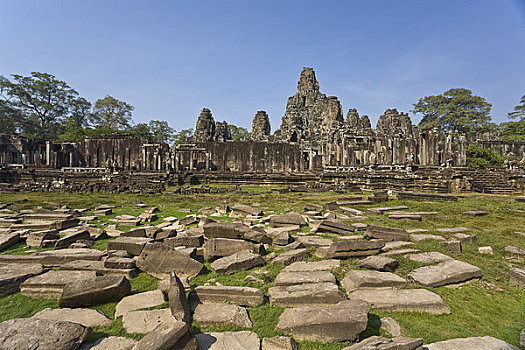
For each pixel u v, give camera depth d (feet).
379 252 23.04
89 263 19.40
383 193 55.11
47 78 180.86
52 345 10.64
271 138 158.51
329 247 22.56
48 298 15.94
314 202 55.21
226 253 22.44
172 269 19.31
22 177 91.09
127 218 38.83
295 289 16.08
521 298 16.74
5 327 11.43
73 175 90.94
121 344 11.48
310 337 12.44
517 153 140.87
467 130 182.60
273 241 26.58
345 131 119.75
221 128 163.12
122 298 15.52
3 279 16.38
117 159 125.90
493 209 43.68
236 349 11.41
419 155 108.99
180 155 126.31
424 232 30.09
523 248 24.57
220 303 15.12
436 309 15.02
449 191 67.46
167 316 13.58
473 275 18.99
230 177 97.76
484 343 11.82
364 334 12.78
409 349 10.71
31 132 175.32
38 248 24.86
